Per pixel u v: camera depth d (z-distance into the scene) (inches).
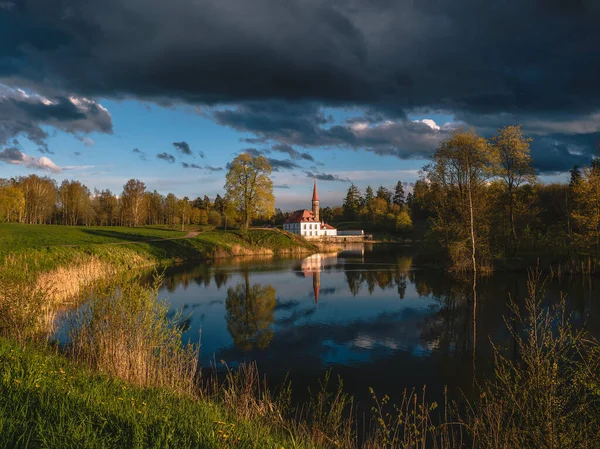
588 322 751.7
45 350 452.1
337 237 4682.6
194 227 4475.9
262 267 1870.1
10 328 504.7
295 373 541.6
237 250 2615.7
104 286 532.1
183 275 1567.4
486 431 290.4
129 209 4143.7
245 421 315.3
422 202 1700.3
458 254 1460.4
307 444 308.0
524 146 1509.6
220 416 312.8
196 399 371.6
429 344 669.3
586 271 1343.5
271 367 564.4
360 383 509.7
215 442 238.2
